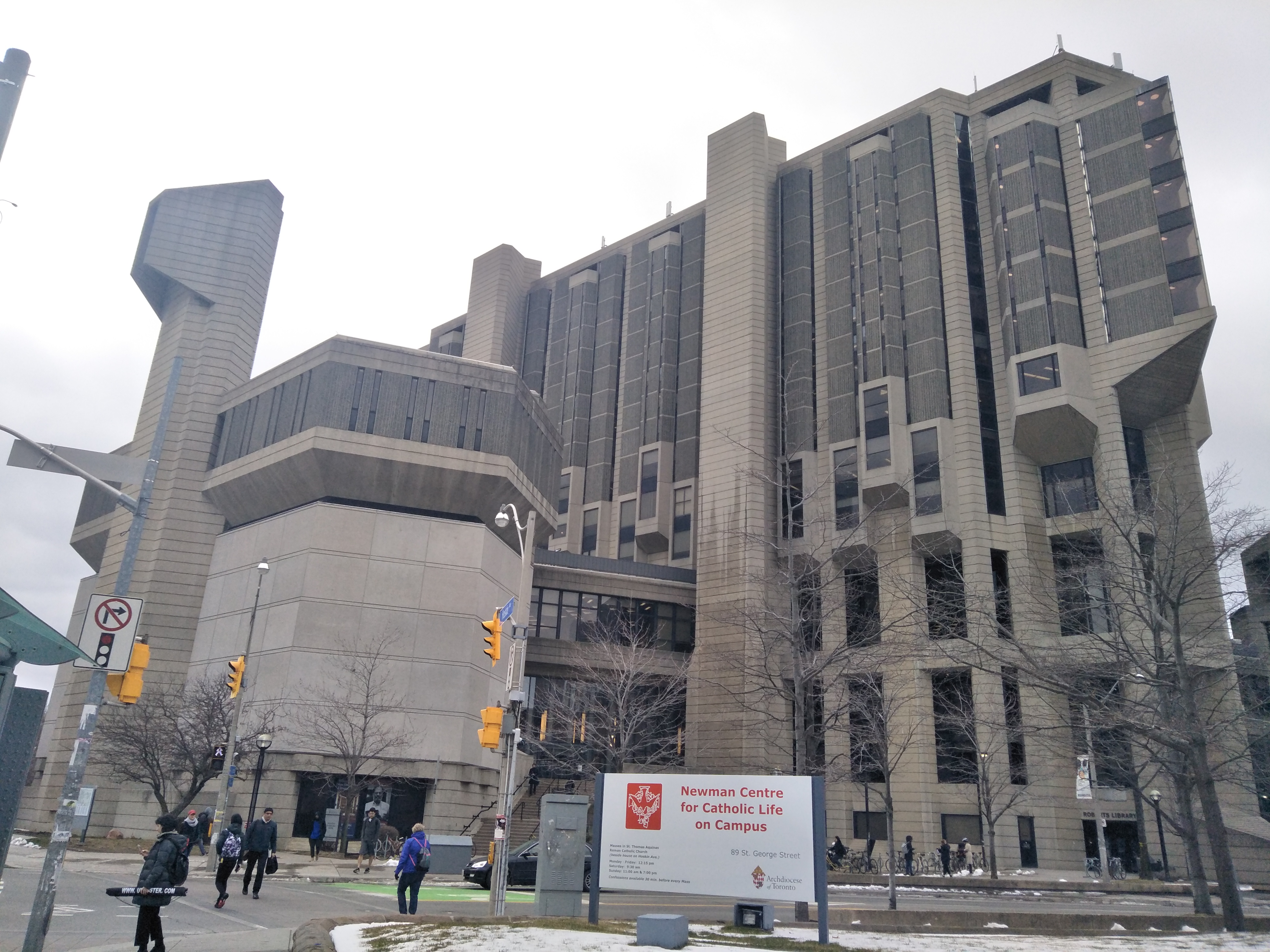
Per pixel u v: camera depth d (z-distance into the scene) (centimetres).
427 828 4334
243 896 1975
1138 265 5803
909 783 5419
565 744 4988
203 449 5472
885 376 6400
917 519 5900
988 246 6600
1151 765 3503
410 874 1605
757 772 4381
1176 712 2094
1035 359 5888
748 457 6694
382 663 4512
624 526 7781
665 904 2194
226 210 6053
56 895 1046
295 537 4731
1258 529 2150
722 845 1330
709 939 1273
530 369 9338
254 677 4553
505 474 4931
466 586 4794
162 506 5356
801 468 6581
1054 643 3656
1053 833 5184
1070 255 6088
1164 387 5697
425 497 4872
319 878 2681
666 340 8056
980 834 5184
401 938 1155
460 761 4488
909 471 6066
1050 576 3600
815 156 7631
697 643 6406
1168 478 2869
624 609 6525
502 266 9588
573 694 5028
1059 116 6481
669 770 5397
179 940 1252
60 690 6341
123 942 1278
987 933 1638
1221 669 2575
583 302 9031
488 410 5062
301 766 4250
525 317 9712
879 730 3447
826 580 2936
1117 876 4381
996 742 4891
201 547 5300
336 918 1341
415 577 4722
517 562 5469
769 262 7488
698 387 7719
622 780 1416
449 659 4644
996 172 6488
